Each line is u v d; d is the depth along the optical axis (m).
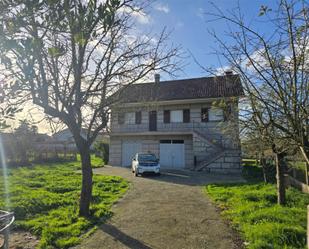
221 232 6.53
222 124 8.51
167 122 25.02
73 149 33.25
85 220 7.55
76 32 2.47
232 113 6.24
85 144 8.27
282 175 8.74
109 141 27.33
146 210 8.83
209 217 7.84
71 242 5.99
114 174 19.33
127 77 8.02
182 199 10.52
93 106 8.20
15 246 5.91
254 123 4.84
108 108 8.54
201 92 24.31
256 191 10.95
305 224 6.48
